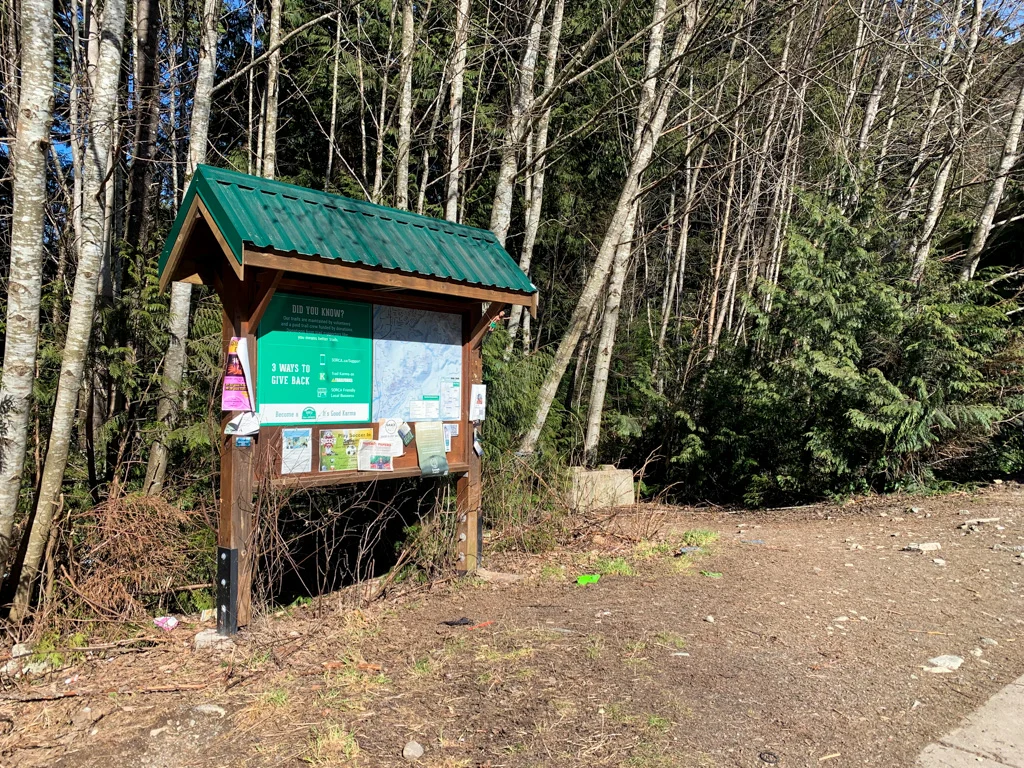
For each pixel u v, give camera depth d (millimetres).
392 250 4578
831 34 11867
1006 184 12633
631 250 10367
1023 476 9672
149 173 8977
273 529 4438
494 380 7629
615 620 4453
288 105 14055
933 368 8633
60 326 5895
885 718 3279
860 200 9586
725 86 12906
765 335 9703
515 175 8641
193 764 2844
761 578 5535
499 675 3580
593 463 10125
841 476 9195
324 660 3865
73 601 4578
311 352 4504
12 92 6570
